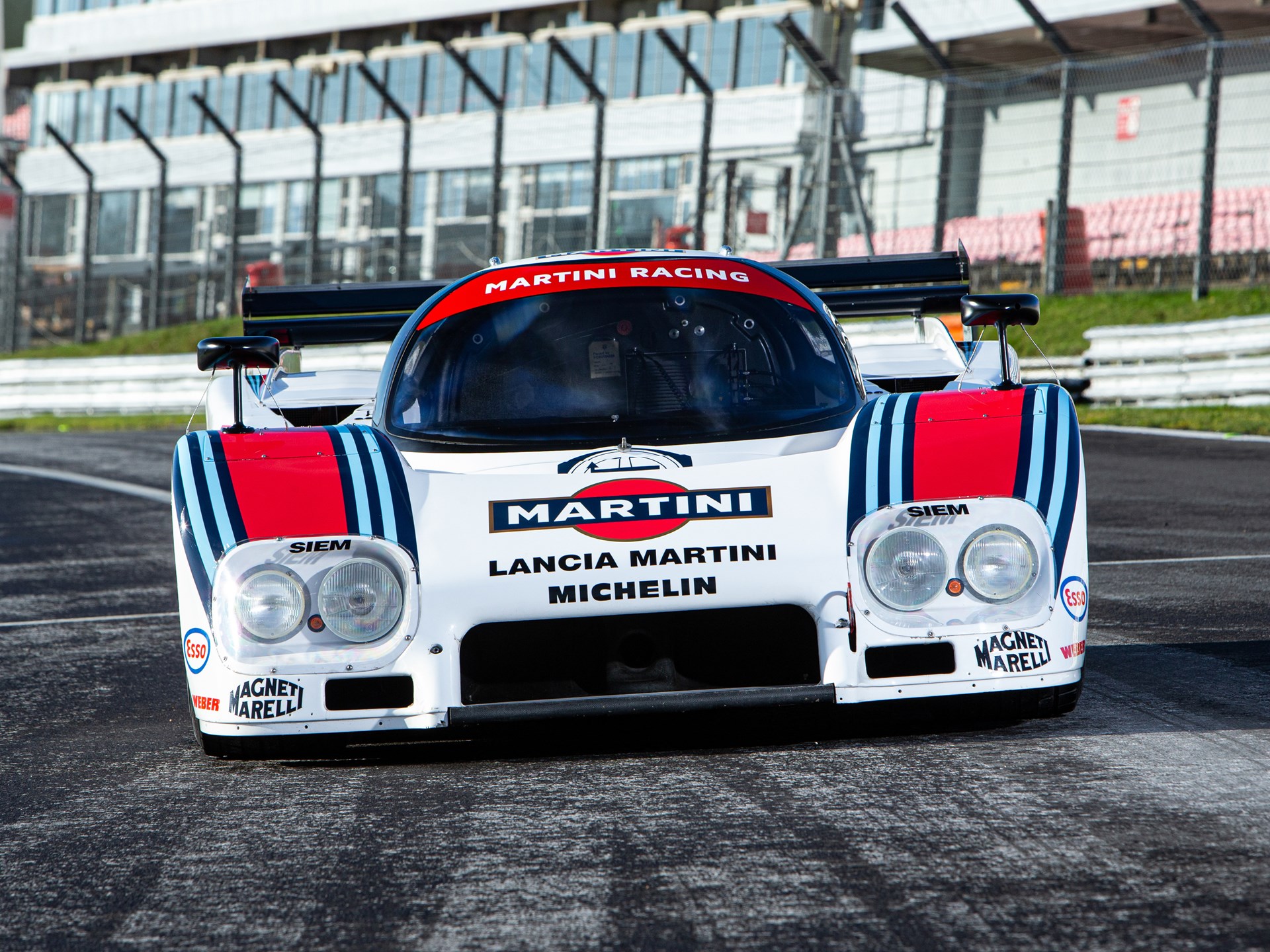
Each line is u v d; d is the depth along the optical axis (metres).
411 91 88.25
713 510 9.32
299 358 15.52
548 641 9.23
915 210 69.81
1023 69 67.69
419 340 11.74
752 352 11.30
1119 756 9.16
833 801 8.37
